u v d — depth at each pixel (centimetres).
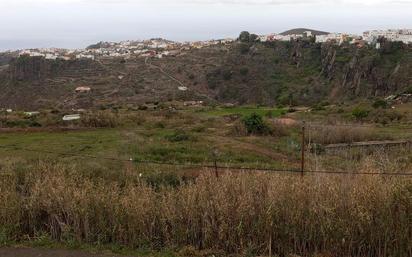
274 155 1561
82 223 625
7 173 813
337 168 1039
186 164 1259
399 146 1619
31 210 652
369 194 578
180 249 587
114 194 653
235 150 1634
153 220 610
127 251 588
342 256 563
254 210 591
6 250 592
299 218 575
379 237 557
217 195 608
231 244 580
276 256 567
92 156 1393
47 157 1285
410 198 557
